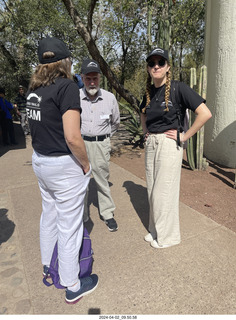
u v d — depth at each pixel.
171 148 2.35
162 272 2.27
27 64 12.50
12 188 4.32
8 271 2.33
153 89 2.38
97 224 3.09
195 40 11.95
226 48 4.89
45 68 1.66
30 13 11.56
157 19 7.23
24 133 9.27
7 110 7.62
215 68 5.19
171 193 2.45
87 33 6.55
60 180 1.74
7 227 3.07
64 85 1.60
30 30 12.12
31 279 2.23
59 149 1.70
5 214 3.40
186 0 10.20
